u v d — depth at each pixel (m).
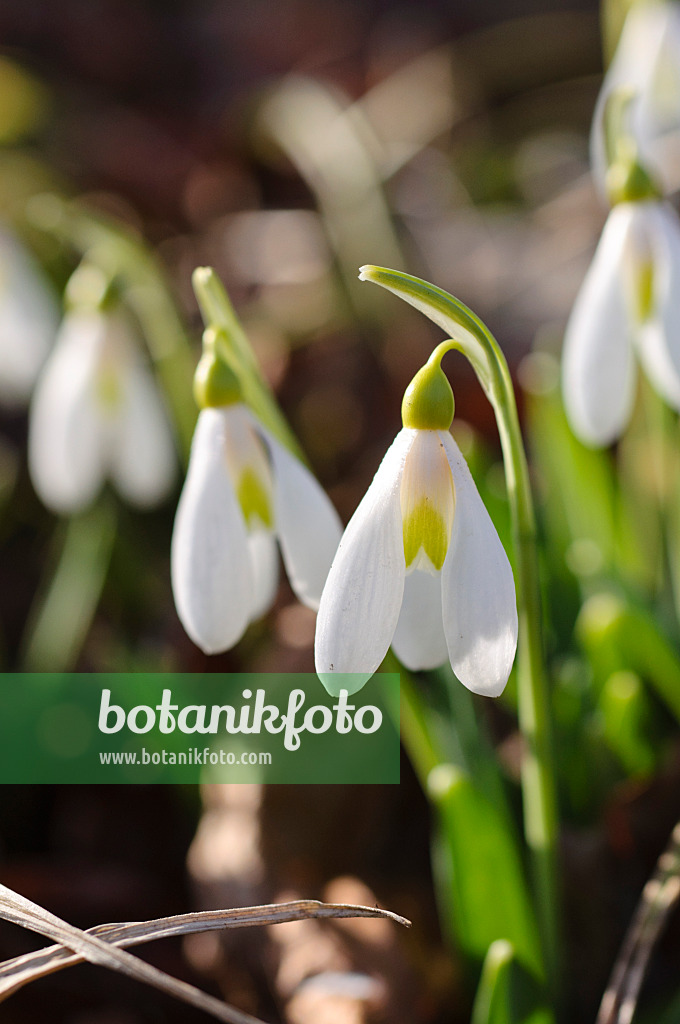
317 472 0.49
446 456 0.23
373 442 0.50
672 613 0.32
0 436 0.50
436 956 0.29
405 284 0.23
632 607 0.30
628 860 0.30
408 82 0.75
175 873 0.33
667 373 0.28
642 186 0.28
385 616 0.23
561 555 0.32
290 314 0.57
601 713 0.29
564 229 0.59
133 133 0.75
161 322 0.36
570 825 0.29
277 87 0.71
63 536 0.45
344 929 0.29
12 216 0.57
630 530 0.34
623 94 0.28
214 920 0.24
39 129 0.71
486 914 0.26
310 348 0.54
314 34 0.86
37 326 0.43
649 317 0.28
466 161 0.69
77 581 0.40
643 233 0.28
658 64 0.35
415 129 0.71
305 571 0.25
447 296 0.23
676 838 0.27
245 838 0.31
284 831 0.31
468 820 0.26
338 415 0.51
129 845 0.34
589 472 0.32
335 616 0.22
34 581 0.45
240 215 0.69
